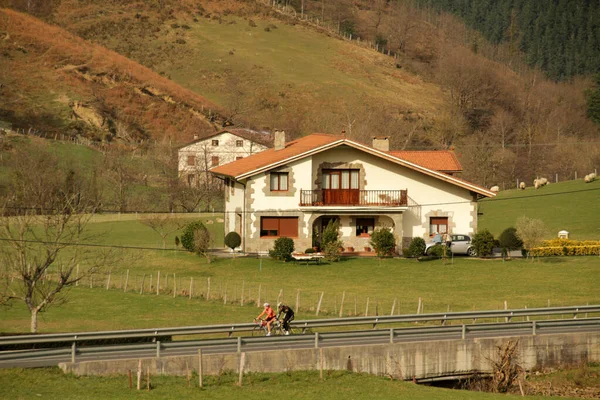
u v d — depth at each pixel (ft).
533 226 322.75
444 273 293.02
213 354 162.71
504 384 174.09
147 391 150.20
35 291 219.61
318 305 230.68
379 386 162.81
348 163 328.08
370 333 180.96
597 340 189.78
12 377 150.20
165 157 599.57
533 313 202.90
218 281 283.59
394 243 317.42
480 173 643.04
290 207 326.03
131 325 212.23
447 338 183.62
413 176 331.36
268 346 172.35
